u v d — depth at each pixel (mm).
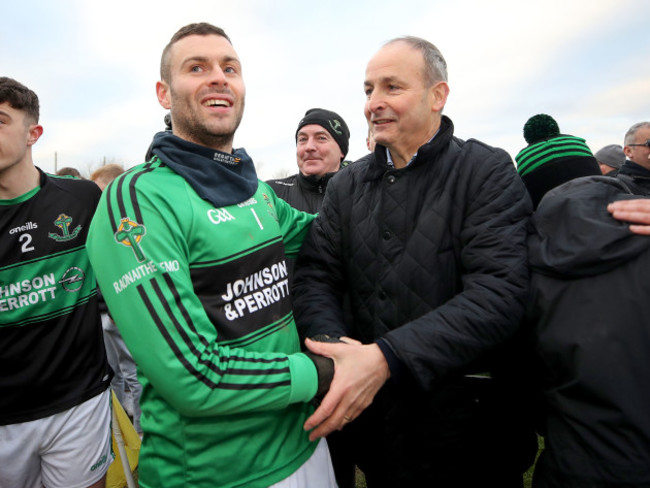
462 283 1317
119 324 1014
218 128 1208
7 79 1631
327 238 1553
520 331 1205
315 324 1372
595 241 991
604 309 985
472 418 1347
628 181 1380
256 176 1382
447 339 1122
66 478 1811
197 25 1234
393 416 1351
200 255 1086
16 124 1611
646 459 940
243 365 1025
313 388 1082
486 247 1205
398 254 1342
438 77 1288
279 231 1332
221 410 993
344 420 1125
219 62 1216
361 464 1499
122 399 3016
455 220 1285
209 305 1097
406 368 1136
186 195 1097
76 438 1800
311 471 1270
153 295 966
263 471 1142
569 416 1024
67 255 1768
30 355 1688
